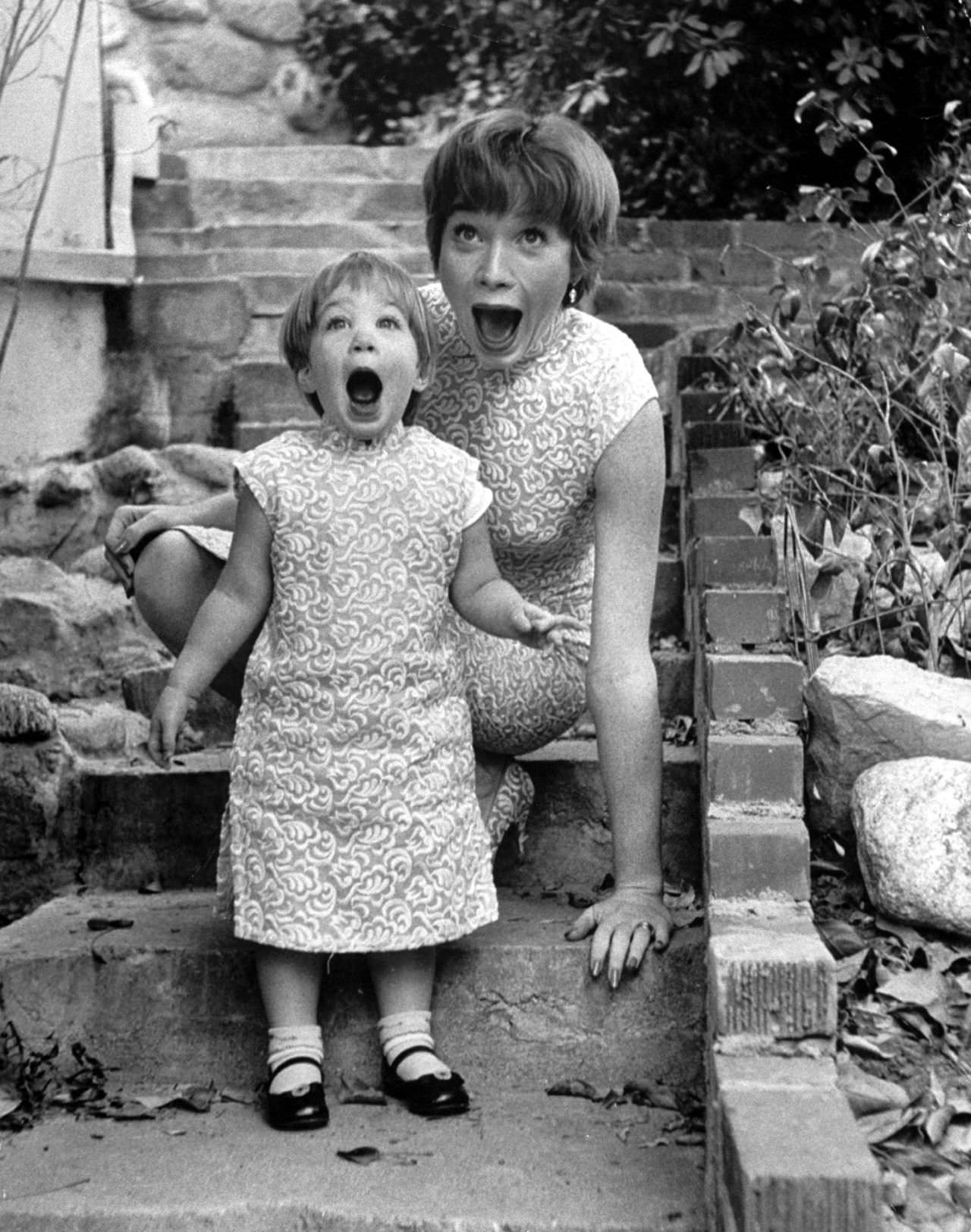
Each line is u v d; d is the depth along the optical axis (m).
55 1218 2.44
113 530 3.15
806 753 3.23
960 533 3.70
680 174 7.25
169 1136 2.72
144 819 3.45
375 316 2.75
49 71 5.43
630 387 2.87
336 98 9.93
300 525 2.73
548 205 2.75
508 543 2.99
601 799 3.33
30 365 5.42
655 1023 2.88
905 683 3.19
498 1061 2.92
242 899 2.76
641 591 2.90
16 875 3.43
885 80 6.59
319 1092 2.76
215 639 2.81
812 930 2.55
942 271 4.17
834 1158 2.02
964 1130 2.49
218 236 7.02
